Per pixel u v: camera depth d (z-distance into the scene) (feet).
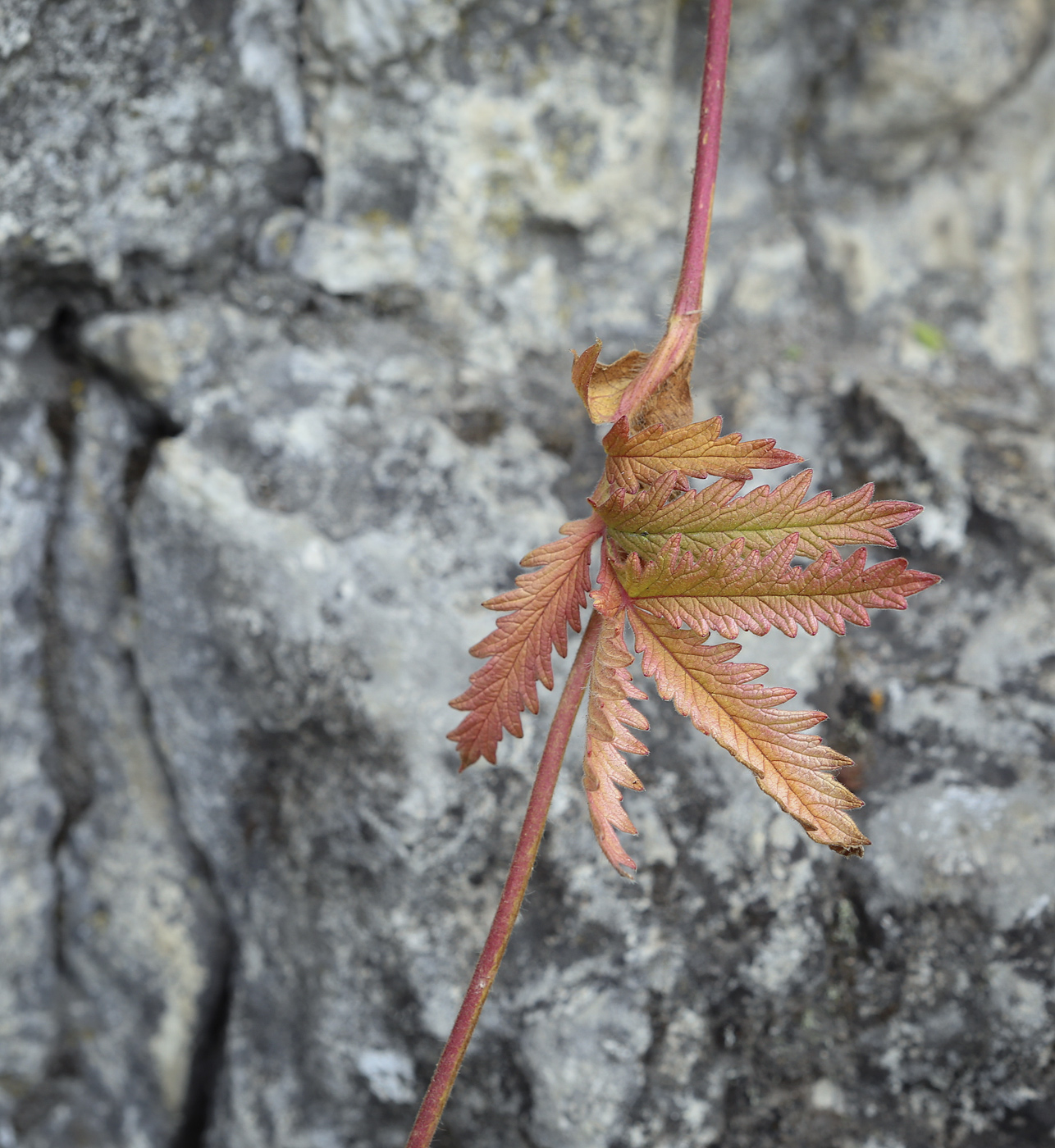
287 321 1.77
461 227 1.78
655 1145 1.62
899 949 1.60
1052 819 1.58
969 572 1.70
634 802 1.65
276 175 1.77
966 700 1.64
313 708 1.67
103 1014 1.86
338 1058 1.70
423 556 1.68
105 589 1.77
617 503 1.41
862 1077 1.62
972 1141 1.59
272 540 1.68
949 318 1.96
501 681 1.42
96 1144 1.91
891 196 1.95
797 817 1.38
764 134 1.89
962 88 1.83
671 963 1.63
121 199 1.70
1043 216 1.98
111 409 1.77
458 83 1.74
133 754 1.80
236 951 1.78
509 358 1.80
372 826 1.65
